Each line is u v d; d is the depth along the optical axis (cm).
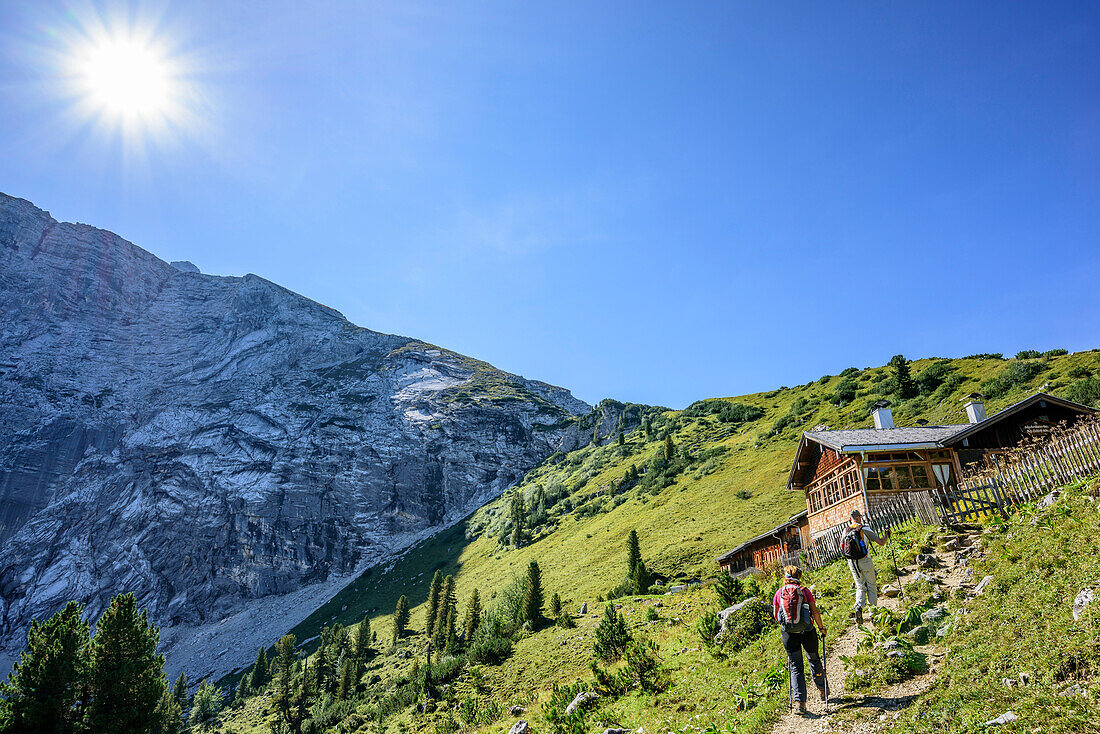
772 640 1537
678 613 3177
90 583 17012
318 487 18612
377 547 17125
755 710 1124
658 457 11744
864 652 1174
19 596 16488
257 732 6569
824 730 941
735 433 11875
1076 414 2908
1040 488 1780
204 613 16075
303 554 16938
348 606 12594
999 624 1040
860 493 3133
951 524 1888
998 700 808
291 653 8994
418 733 3634
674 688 1619
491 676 4172
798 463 3894
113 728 3111
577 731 1630
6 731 2931
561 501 13000
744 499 7250
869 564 1408
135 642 3394
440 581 8794
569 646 4219
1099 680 747
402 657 7569
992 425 3012
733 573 4947
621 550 7394
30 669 3095
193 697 9506
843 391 9719
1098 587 959
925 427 3422
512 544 11294
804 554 2552
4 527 18762
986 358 8456
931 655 1083
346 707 5850
